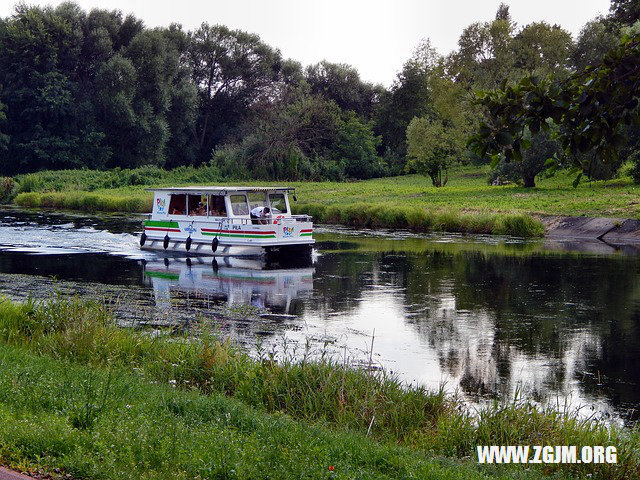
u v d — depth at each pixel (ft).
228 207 97.30
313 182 253.24
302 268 88.58
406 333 54.65
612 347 50.96
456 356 48.44
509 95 21.79
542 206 146.00
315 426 27.73
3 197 234.99
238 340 50.85
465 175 279.08
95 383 29.43
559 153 183.73
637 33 21.16
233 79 351.46
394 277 81.25
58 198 195.31
